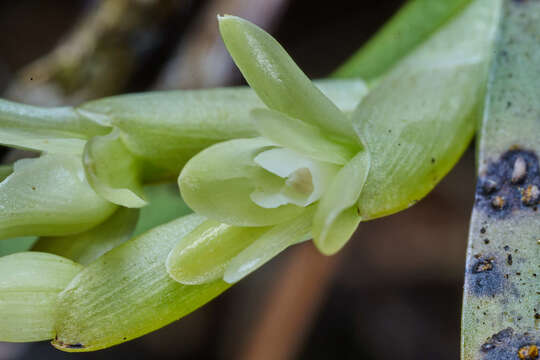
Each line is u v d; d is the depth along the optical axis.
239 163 0.07
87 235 0.08
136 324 0.07
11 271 0.07
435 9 0.09
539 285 0.07
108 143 0.08
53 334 0.07
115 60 0.11
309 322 0.12
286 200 0.07
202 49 0.11
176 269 0.07
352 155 0.07
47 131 0.08
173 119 0.08
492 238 0.07
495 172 0.08
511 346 0.07
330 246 0.07
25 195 0.08
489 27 0.08
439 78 0.08
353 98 0.09
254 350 0.12
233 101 0.08
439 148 0.08
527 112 0.08
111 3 0.11
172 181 0.08
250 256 0.07
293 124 0.07
